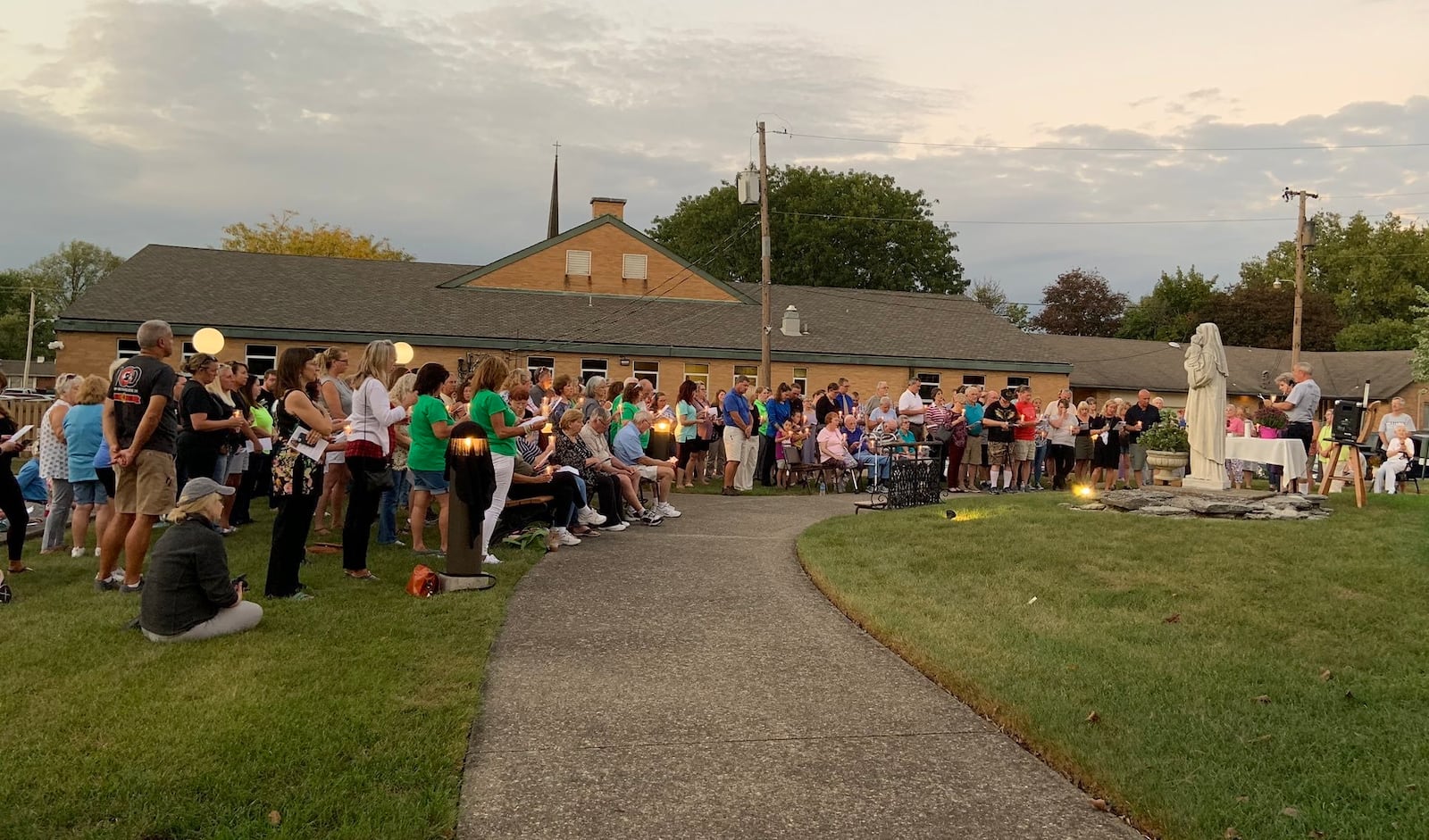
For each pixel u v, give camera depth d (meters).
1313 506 11.03
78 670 5.17
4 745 4.15
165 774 3.89
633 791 4.03
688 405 15.95
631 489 10.93
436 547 9.11
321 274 33.22
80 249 86.62
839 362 33.72
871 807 3.94
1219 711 4.92
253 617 5.98
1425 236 64.75
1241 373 46.00
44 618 6.23
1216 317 60.34
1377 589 7.37
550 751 4.41
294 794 3.80
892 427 16.16
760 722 4.84
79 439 8.45
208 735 4.27
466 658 5.57
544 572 8.05
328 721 4.47
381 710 4.66
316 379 8.66
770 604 7.22
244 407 9.70
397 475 9.36
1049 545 9.09
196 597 5.77
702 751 4.46
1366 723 4.79
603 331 32.44
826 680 5.52
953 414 16.62
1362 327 58.44
